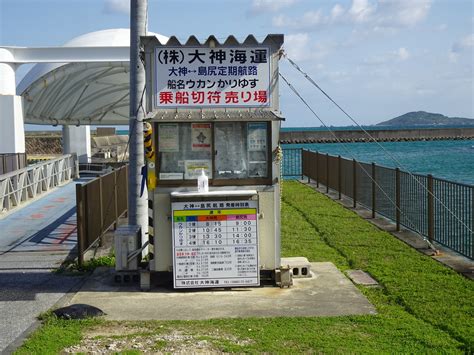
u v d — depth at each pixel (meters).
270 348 5.83
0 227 14.10
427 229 11.30
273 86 8.48
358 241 11.60
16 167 18.67
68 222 14.70
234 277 8.14
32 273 9.56
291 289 8.20
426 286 8.20
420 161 47.50
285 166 34.19
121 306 7.52
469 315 6.91
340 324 6.63
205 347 5.88
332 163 19.84
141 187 9.44
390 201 13.54
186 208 8.12
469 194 9.65
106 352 5.82
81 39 24.92
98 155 35.69
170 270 8.34
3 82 19.22
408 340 6.09
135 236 8.74
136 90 9.96
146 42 8.36
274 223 8.41
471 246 9.54
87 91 25.33
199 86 8.41
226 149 8.42
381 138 87.75
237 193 8.11
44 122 25.62
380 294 7.97
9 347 6.09
